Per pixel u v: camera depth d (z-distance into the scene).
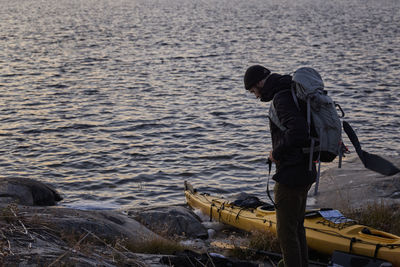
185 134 16.58
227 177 12.50
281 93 4.00
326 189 10.21
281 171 4.06
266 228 7.21
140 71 30.77
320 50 40.16
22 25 67.81
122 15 87.44
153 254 5.41
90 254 4.15
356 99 21.70
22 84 25.88
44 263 3.61
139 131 16.94
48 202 9.45
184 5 119.31
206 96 22.94
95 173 12.80
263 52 39.50
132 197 11.16
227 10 98.94
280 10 98.06
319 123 3.92
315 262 5.58
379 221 6.79
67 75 29.05
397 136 15.90
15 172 12.82
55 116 18.92
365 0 139.25
